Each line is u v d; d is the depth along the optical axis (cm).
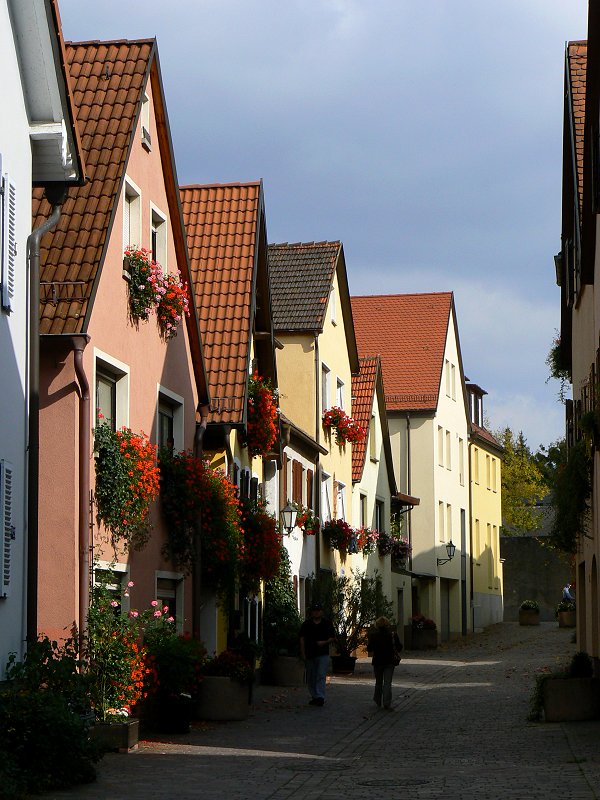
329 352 3800
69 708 1352
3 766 1195
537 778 1368
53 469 1664
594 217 2175
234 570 2323
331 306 3831
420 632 4603
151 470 1844
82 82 1966
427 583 5247
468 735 1859
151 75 2055
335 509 3819
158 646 1825
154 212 2083
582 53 2545
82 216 1772
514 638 5169
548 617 6775
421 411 5303
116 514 1773
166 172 2138
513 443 7556
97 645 1622
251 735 1855
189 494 2070
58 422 1669
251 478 2777
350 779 1391
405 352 5544
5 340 1425
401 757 1608
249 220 2644
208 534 2211
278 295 3728
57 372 1675
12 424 1448
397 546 4653
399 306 5781
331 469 3794
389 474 4666
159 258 2133
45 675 1380
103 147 1861
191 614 2180
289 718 2122
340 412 3750
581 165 2411
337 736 1861
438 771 1455
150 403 2019
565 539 2366
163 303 2053
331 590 3281
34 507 1498
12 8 1475
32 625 1478
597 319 2069
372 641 2306
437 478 5359
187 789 1289
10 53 1467
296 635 2897
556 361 2922
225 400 2395
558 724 1956
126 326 1897
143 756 1559
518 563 6850
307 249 3866
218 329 2491
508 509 7325
